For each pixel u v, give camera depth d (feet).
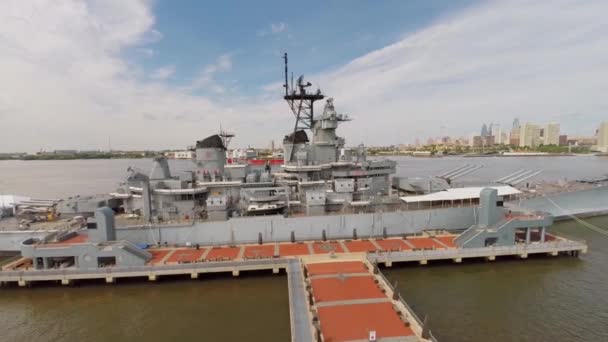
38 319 75.00
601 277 92.43
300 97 134.51
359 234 112.27
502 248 100.01
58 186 301.84
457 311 75.36
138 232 103.60
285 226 108.17
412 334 57.31
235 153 196.44
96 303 81.05
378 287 75.25
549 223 103.76
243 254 96.73
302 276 80.79
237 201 118.52
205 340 65.62
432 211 116.16
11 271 85.87
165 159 126.11
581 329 68.08
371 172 131.95
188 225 104.83
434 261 101.24
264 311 76.54
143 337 67.46
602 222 148.66
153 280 89.66
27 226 110.32
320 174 127.65
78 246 88.48
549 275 93.76
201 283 89.35
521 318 72.28
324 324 60.29
